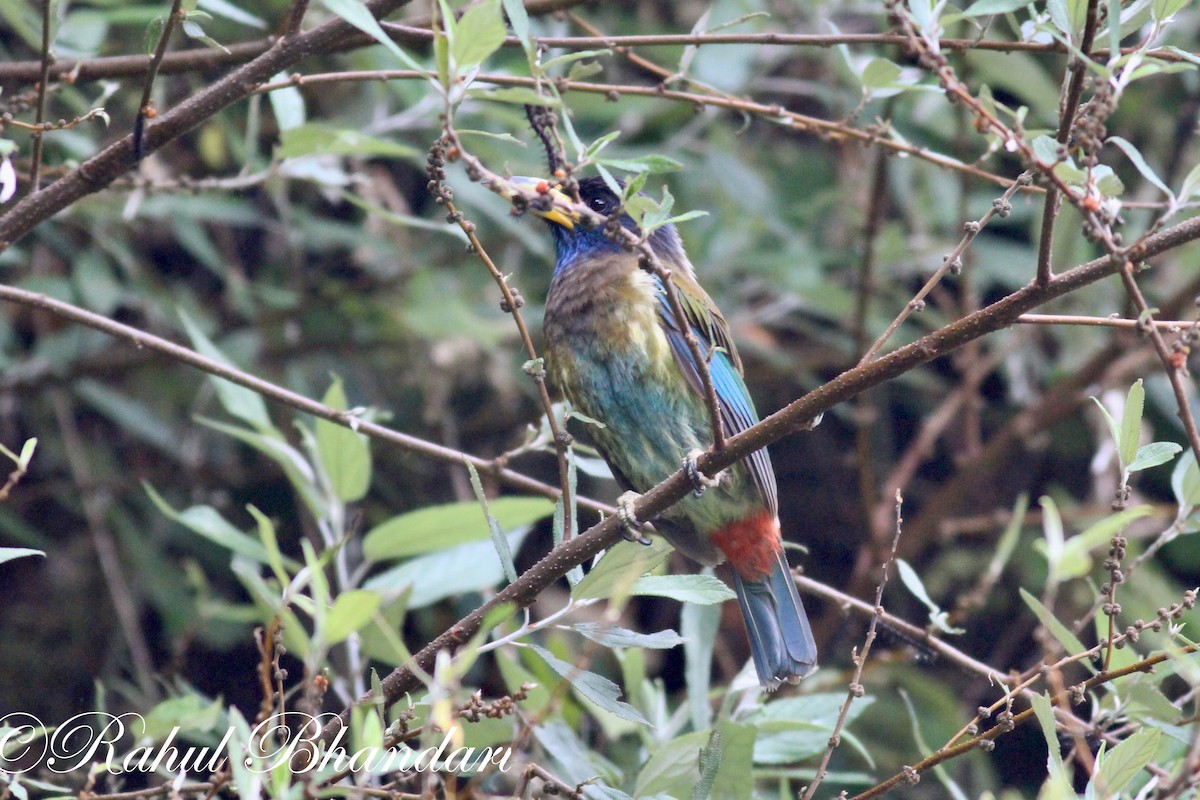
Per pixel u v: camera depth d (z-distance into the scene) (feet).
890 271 44.42
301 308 42.06
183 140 40.27
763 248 43.32
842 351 44.68
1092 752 22.08
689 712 26.94
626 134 42.22
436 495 43.86
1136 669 19.33
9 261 37.22
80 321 24.36
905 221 45.21
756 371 44.52
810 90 42.55
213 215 38.50
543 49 22.99
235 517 43.16
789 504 50.29
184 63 25.62
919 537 42.34
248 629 41.29
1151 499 45.65
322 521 26.58
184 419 42.86
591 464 26.43
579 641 40.09
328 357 43.60
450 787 19.21
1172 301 39.01
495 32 17.31
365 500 42.86
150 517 42.16
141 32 37.93
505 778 26.22
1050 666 20.11
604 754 32.58
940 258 42.45
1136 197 43.86
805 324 44.88
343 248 45.52
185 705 22.15
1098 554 41.55
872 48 40.73
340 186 35.42
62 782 25.71
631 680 27.22
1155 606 38.73
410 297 39.78
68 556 43.11
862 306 39.55
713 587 19.57
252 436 27.02
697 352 20.76
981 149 43.11
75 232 41.47
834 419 50.70
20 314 43.19
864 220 41.98
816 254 41.55
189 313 41.16
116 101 38.75
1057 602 44.14
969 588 45.91
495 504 25.54
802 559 49.93
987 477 48.62
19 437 43.19
